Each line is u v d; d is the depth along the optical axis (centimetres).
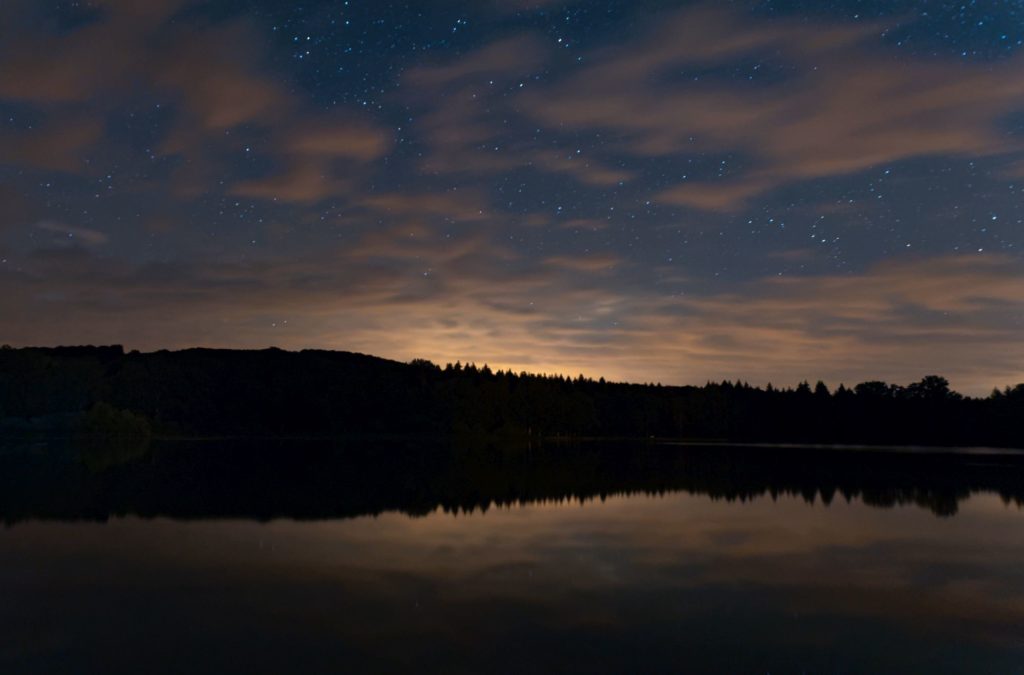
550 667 1069
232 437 9938
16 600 1405
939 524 2427
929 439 11719
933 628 1284
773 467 5188
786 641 1203
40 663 1069
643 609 1372
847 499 3145
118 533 2145
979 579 1648
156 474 4112
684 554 1891
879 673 1073
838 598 1474
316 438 10175
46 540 2027
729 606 1404
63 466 4625
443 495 3219
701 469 5003
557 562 1780
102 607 1356
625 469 4988
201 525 2303
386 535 2134
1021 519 2542
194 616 1299
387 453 6681
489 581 1579
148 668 1050
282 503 2864
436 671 1045
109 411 9306
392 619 1290
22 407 10044
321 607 1362
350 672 1039
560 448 8625
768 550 1956
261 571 1659
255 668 1052
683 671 1063
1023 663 1117
